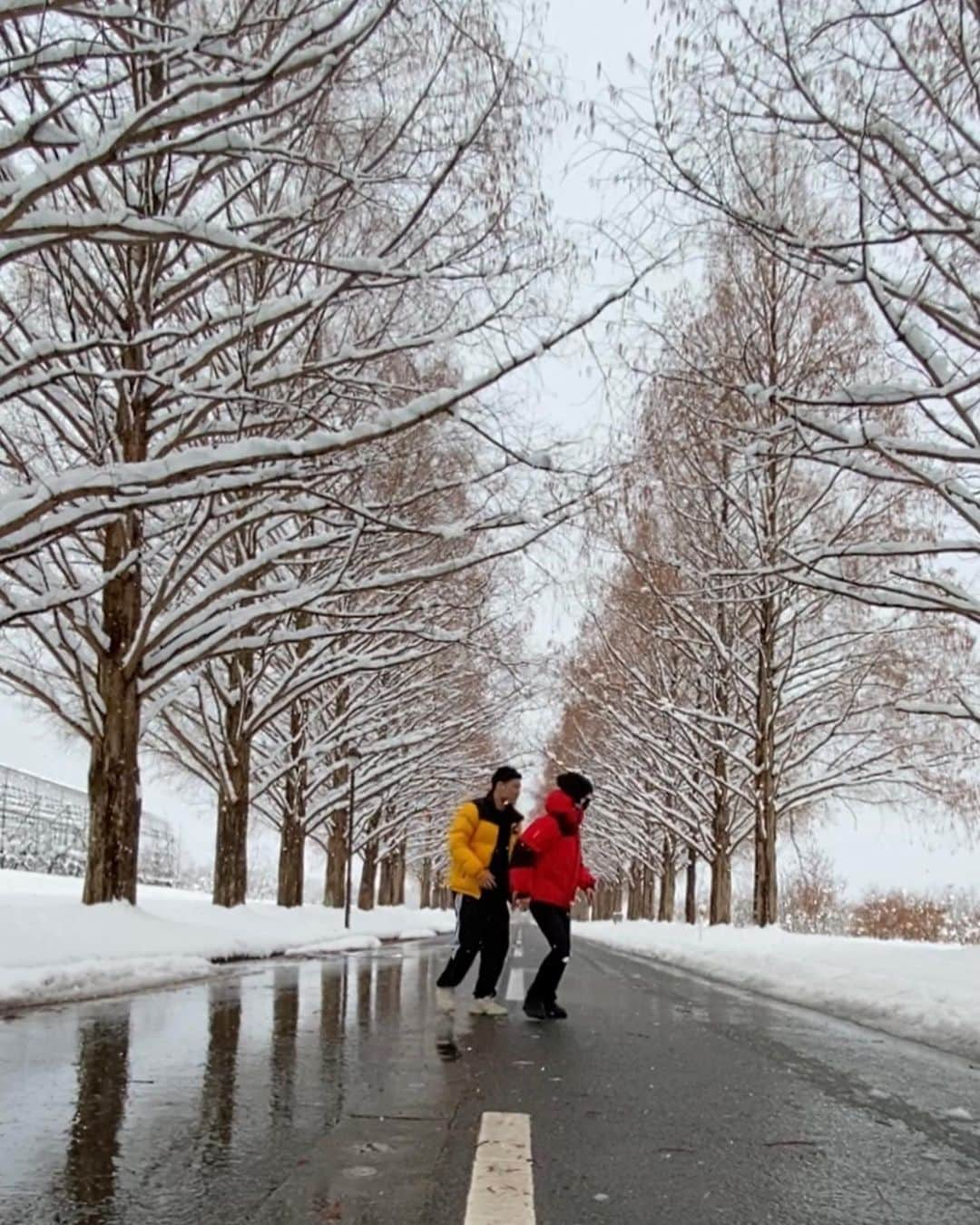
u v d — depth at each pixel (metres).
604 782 41.56
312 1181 3.28
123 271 13.12
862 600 11.41
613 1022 7.82
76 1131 3.87
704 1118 4.40
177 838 49.59
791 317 17.00
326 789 30.84
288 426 14.92
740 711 26.52
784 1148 3.92
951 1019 7.23
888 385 9.91
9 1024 6.50
